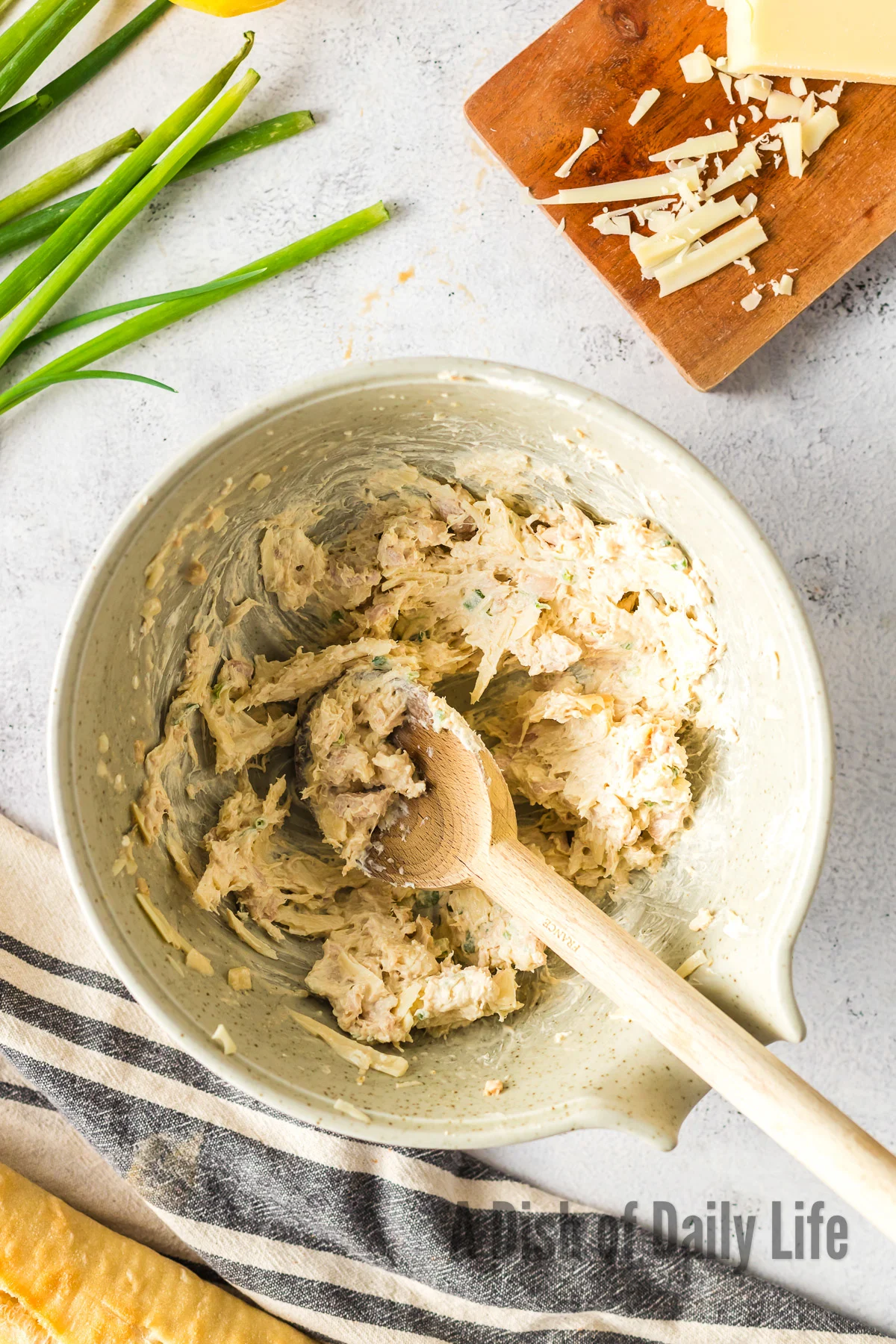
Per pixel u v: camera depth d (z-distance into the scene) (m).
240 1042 0.61
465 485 0.67
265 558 0.66
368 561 0.69
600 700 0.68
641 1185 0.73
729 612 0.64
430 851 0.66
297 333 0.72
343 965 0.66
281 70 0.72
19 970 0.72
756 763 0.64
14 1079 0.73
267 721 0.68
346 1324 0.72
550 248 0.71
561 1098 0.61
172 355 0.72
